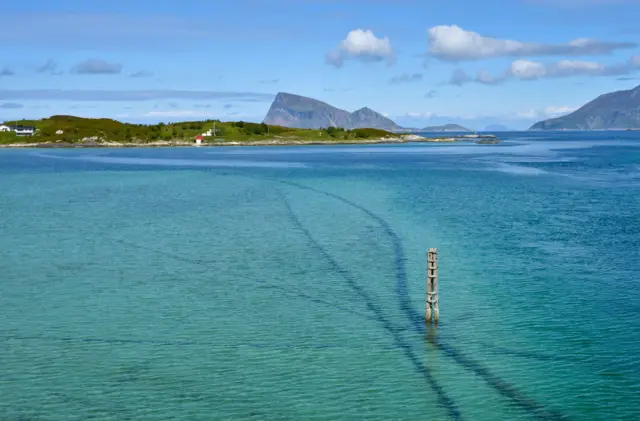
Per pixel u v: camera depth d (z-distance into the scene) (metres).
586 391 23.34
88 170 140.62
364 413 21.80
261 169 142.25
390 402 22.58
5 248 49.09
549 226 56.84
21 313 32.53
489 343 28.02
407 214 66.69
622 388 23.55
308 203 77.31
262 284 38.12
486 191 88.25
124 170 140.38
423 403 22.50
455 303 33.81
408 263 43.25
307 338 28.77
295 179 113.75
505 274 39.66
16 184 105.25
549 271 40.19
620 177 106.50
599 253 44.94
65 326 30.50
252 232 55.91
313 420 21.34
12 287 37.56
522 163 151.12
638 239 49.88
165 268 42.22
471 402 22.61
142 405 22.38
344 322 30.98
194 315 32.12
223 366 25.66
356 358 26.45
